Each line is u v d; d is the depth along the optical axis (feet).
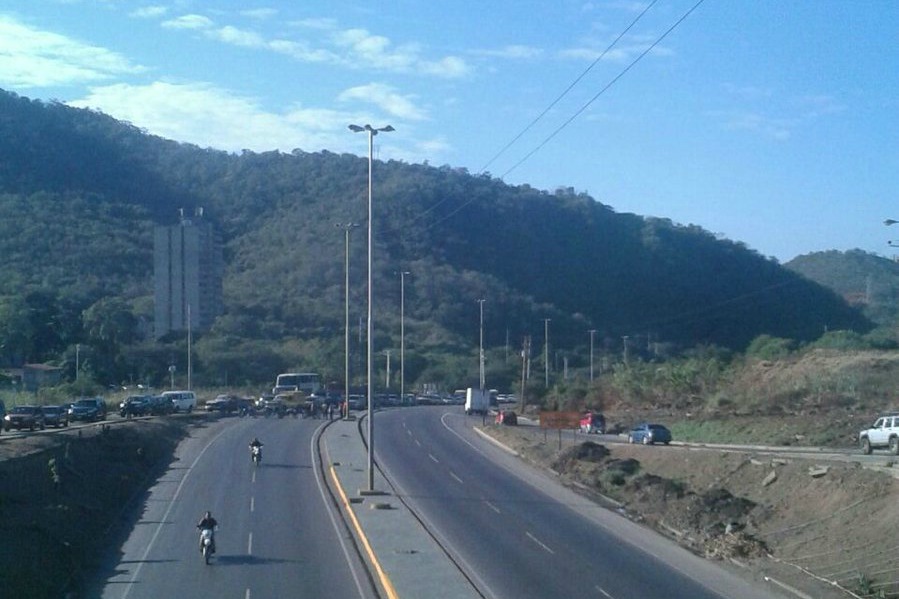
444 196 560.61
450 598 81.00
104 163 537.24
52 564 93.56
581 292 538.47
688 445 211.82
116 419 241.55
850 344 331.77
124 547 109.09
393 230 530.68
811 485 135.54
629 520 131.44
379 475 167.32
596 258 566.77
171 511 131.75
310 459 189.47
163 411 272.51
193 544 108.27
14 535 95.40
